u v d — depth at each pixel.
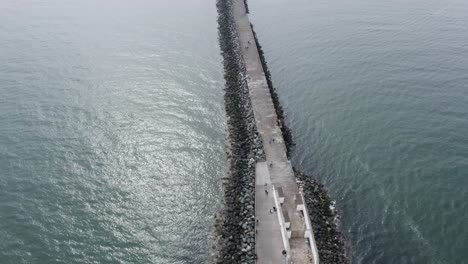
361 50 92.31
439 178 57.94
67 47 96.88
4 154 63.78
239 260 47.25
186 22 111.25
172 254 49.72
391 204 54.97
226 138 67.44
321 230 50.88
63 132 68.38
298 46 96.56
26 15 117.00
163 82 82.50
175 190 58.16
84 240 51.25
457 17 106.88
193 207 55.59
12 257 49.19
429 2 117.69
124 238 51.59
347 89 78.94
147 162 62.69
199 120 71.56
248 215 52.28
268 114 69.62
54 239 51.31
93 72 86.00
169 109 74.31
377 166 60.97
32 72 85.94
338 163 62.16
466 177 57.66
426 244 49.66
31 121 70.81
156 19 113.31
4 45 98.19
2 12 119.62
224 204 55.72
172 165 62.19
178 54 93.81
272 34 103.62
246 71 83.00
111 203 56.16
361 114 71.81
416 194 55.97
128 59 91.38
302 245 46.69
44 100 76.38
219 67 88.44
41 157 63.25
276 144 62.91
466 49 89.94
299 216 49.72
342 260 48.12
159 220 53.84
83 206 55.66
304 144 66.25
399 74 82.12
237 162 61.41
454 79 79.25
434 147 63.28
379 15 110.06
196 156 63.88
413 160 61.28
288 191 54.22
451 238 49.97
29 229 52.47
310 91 79.31
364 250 49.72
